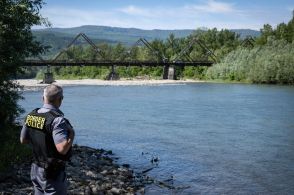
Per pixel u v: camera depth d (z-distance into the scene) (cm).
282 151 2628
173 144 2852
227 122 4050
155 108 5434
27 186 1444
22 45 2075
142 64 14612
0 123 2183
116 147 2738
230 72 13538
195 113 4850
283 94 7906
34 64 12712
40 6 2139
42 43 2191
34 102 6259
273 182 1889
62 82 13438
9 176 1498
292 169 2139
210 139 3073
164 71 15312
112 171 1889
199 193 1698
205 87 10450
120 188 1636
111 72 14938
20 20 2020
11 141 1961
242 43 17725
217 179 1930
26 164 1744
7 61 1997
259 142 2964
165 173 2030
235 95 7719
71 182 1577
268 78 11900
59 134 746
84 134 3322
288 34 16138
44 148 757
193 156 2453
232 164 2244
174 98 7081
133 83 12675
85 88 10269
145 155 2466
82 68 17688
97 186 1558
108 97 7362
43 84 12381
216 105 5828
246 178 1958
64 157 769
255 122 4056
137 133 3362
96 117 4491
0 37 1906
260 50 13300
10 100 2133
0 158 1675
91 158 2181
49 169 757
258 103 6103
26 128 779
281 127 3719
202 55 18238
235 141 2998
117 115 4666
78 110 5238
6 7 1981
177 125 3841
